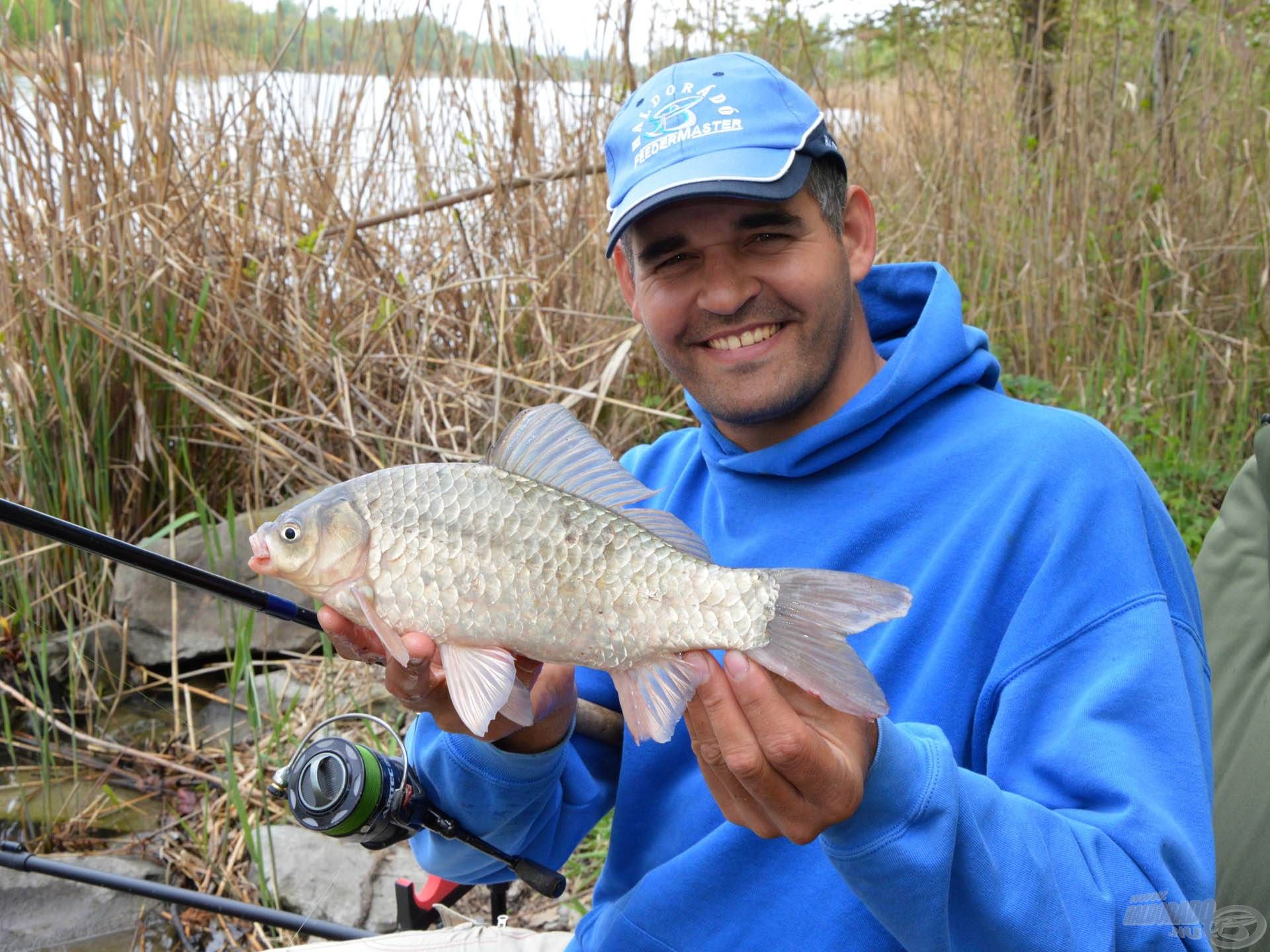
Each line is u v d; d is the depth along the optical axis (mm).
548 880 2062
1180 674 1542
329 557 1479
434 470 1515
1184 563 1780
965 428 1798
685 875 1731
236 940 3086
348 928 2533
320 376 4777
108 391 4395
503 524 1473
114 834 3475
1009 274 5293
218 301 4648
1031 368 5281
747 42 5387
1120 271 5621
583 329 4984
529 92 5148
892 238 5254
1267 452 1967
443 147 5332
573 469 1567
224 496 4656
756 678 1269
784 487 1885
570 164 5180
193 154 4875
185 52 4883
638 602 1423
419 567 1480
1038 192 5539
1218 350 5383
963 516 1709
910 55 6211
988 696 1619
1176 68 6008
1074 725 1524
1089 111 5773
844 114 6484
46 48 4340
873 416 1809
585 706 2055
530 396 4820
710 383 1839
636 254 1831
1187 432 5109
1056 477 1671
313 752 1975
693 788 1838
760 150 1706
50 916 3150
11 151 4270
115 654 4168
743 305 1773
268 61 5070
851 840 1359
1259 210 5469
